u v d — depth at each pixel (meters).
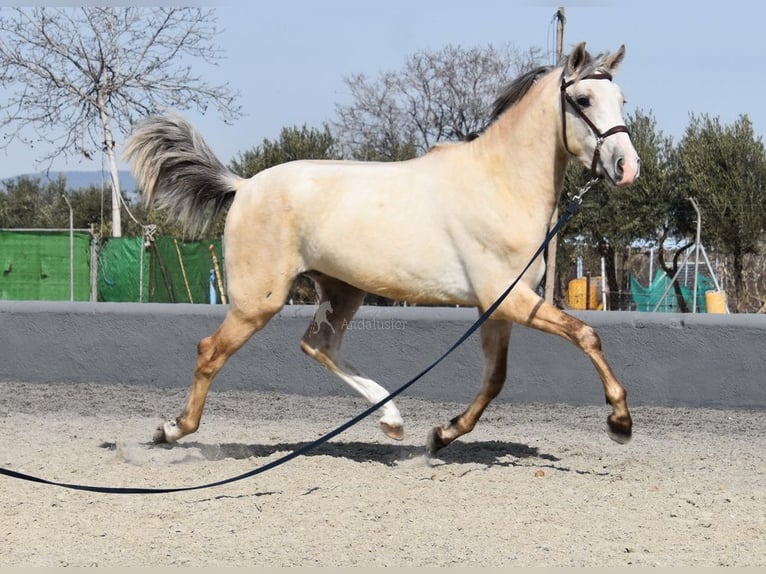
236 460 6.68
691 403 9.34
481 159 6.19
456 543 4.71
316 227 6.42
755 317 9.23
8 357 11.02
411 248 6.22
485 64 32.28
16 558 4.46
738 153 23.70
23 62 21.25
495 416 8.92
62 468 6.38
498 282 6.12
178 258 17.91
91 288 17.41
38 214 33.00
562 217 6.09
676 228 25.03
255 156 27.36
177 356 10.58
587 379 9.52
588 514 5.24
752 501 5.52
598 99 5.91
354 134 32.94
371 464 6.52
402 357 9.99
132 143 7.15
